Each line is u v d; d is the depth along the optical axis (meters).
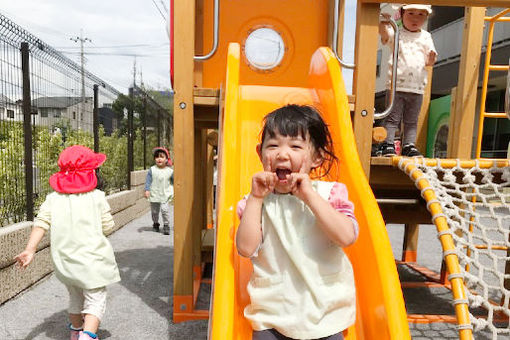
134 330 3.02
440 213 1.99
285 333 1.41
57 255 2.53
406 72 3.69
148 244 5.96
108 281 2.61
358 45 2.69
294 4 3.95
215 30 3.03
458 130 3.68
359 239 1.72
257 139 2.39
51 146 4.94
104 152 7.12
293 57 3.98
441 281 4.45
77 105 5.75
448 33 12.20
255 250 1.46
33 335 2.86
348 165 1.96
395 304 1.41
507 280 3.48
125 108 8.27
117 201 7.15
